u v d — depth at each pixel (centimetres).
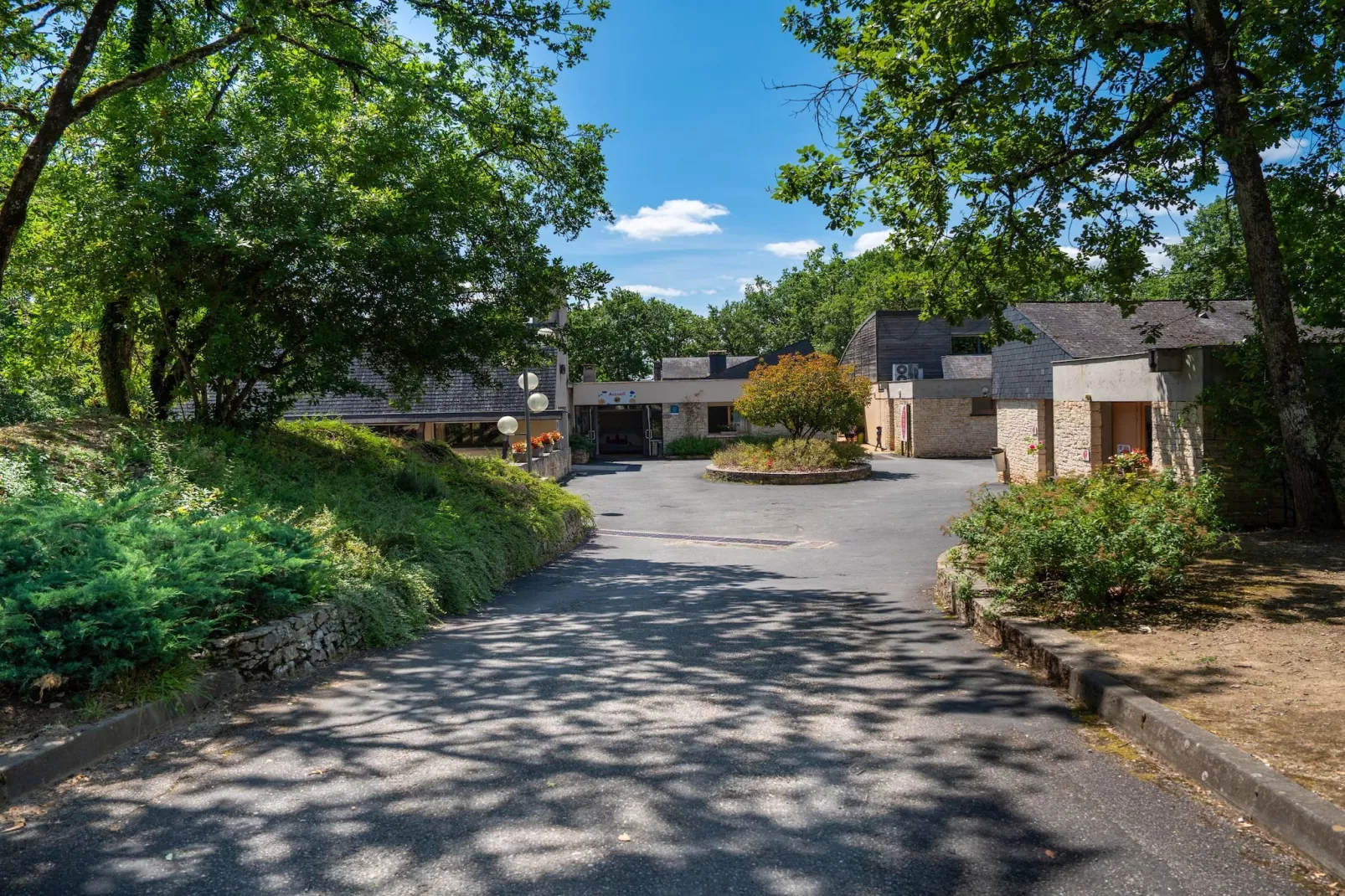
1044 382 2181
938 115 1022
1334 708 443
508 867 314
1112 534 695
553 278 1420
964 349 4109
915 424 3528
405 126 1298
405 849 329
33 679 468
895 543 1468
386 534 940
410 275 1227
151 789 393
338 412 3091
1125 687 486
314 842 335
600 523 1933
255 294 1206
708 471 2955
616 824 349
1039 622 660
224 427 1286
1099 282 1255
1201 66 1062
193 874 311
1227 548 918
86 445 995
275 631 608
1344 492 1115
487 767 417
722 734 465
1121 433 1809
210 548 609
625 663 642
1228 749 382
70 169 1148
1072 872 307
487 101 1443
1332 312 1077
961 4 866
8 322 1494
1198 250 3092
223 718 507
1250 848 325
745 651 680
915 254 1207
